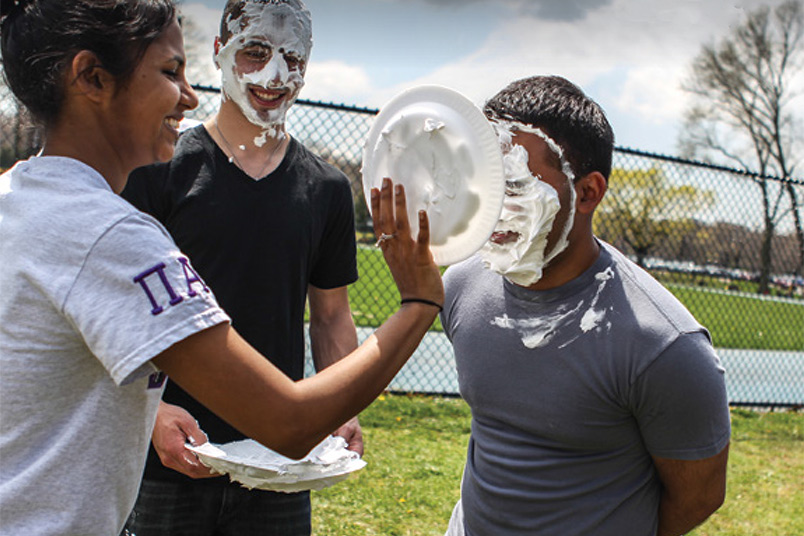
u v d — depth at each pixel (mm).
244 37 2240
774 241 12406
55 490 1180
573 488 1768
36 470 1171
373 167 1601
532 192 1645
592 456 1754
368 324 9211
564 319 1735
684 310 1685
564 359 1723
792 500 4793
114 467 1230
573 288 1744
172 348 1162
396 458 4824
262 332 2240
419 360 8141
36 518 1178
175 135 1391
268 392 1188
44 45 1200
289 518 2299
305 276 2355
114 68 1221
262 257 2236
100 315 1121
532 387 1771
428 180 1542
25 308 1153
